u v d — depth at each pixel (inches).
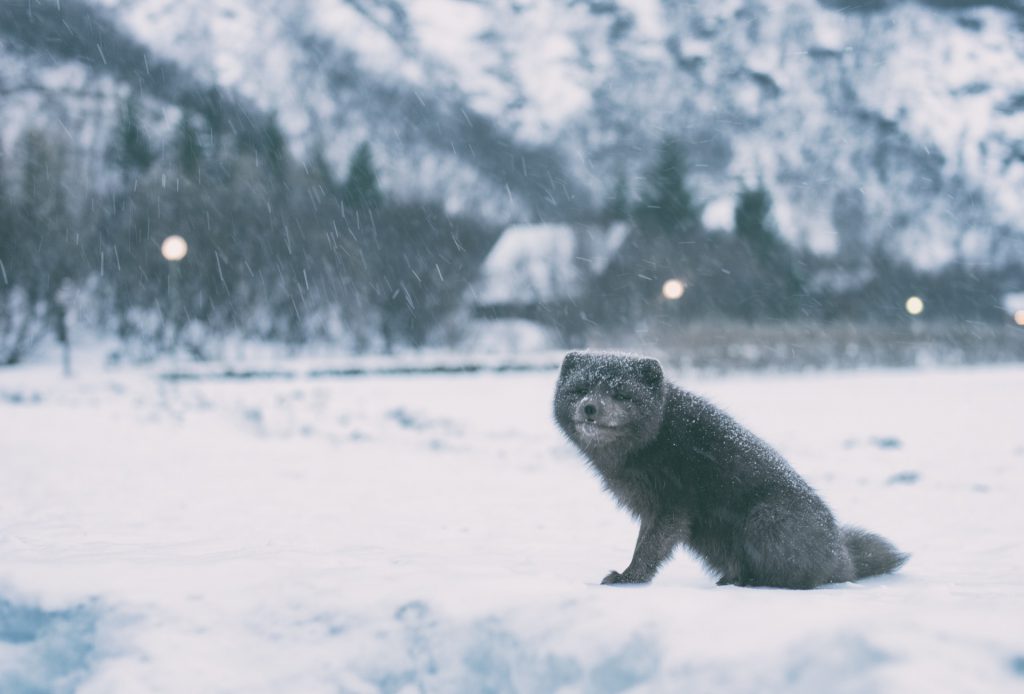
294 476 510.0
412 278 2203.5
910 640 121.6
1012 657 117.3
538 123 6579.7
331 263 2165.4
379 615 159.9
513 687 147.0
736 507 219.0
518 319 2321.6
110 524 327.0
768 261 2437.3
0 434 689.0
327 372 1524.4
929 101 7116.1
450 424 804.6
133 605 164.6
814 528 215.3
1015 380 1360.7
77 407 933.2
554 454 625.9
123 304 2046.0
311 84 6766.7
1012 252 3501.5
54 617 166.1
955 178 5236.2
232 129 2768.2
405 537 307.6
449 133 5644.7
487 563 226.1
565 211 3331.7
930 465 551.8
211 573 175.6
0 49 4037.9
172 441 671.8
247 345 2069.4
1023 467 535.2
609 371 229.0
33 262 2010.3
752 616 140.3
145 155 2517.2
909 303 2554.1
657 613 145.1
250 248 2137.1
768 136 6579.7
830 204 3880.4
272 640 158.6
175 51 5723.4
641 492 227.1
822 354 1737.2
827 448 636.7
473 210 2706.7
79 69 4170.8
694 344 1683.1
